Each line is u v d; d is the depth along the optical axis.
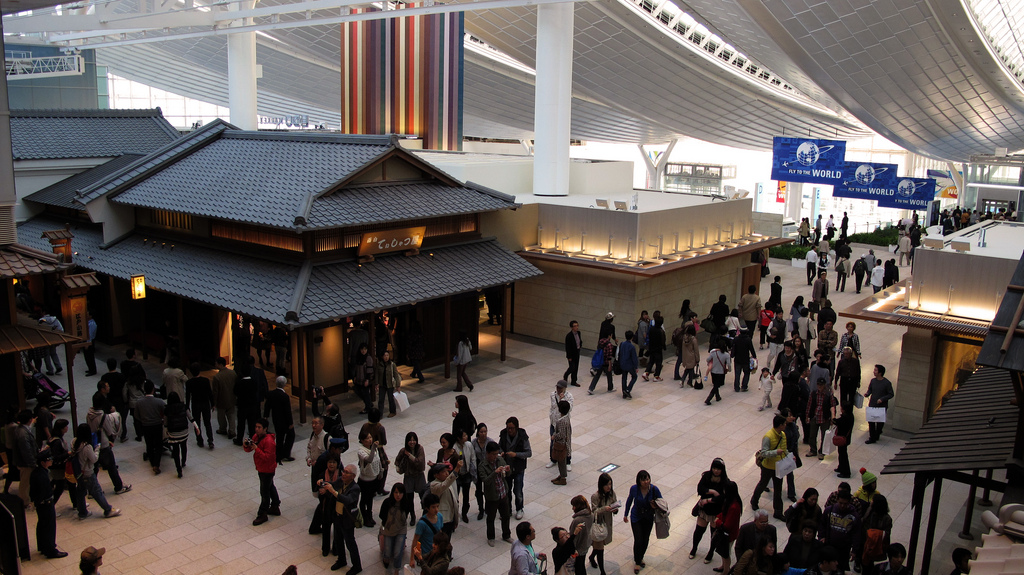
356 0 27.19
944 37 31.09
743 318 25.52
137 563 12.58
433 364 22.91
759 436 18.06
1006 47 36.12
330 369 20.27
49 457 12.55
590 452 17.05
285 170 21.14
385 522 11.95
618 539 13.62
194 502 14.69
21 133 28.16
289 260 19.27
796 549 11.38
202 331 21.95
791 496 14.41
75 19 31.70
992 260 17.52
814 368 16.97
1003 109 44.31
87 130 29.91
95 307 24.45
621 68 46.69
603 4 38.44
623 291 23.94
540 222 25.94
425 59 32.03
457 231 22.94
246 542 13.30
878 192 42.94
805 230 43.66
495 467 13.02
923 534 13.79
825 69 34.91
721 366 20.02
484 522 14.10
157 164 23.36
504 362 23.58
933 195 41.47
